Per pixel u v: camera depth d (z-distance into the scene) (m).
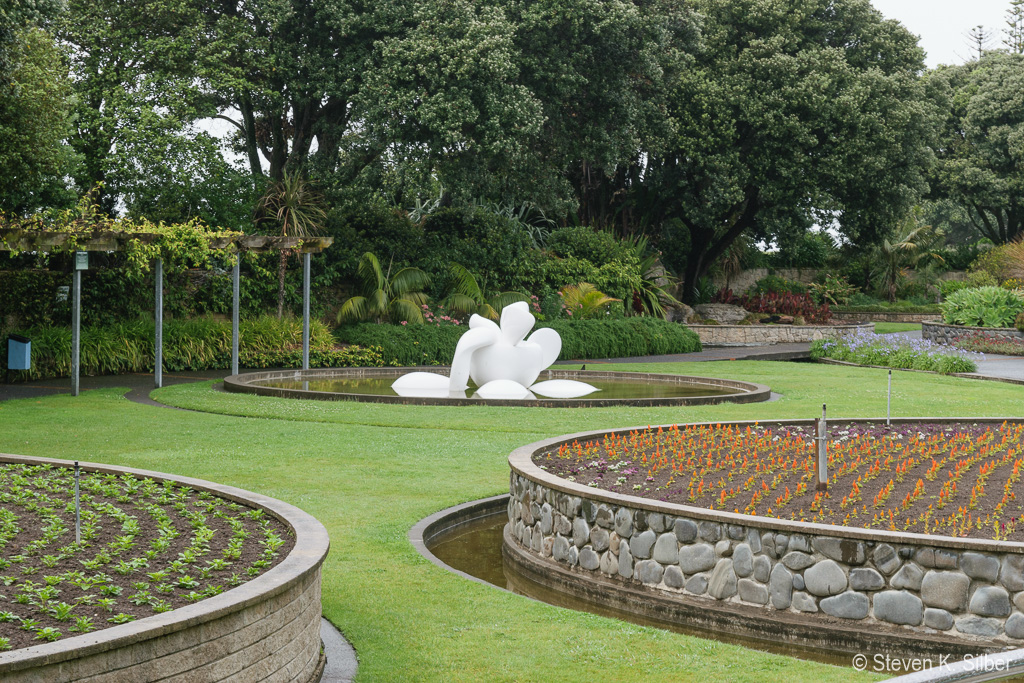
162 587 4.43
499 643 5.09
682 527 6.00
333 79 26.28
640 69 29.23
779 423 10.55
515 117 24.59
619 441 9.45
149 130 23.36
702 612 5.77
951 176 52.31
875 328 40.62
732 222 41.69
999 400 17.14
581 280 31.86
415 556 6.78
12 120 18.86
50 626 3.96
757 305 39.38
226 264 22.86
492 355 16.73
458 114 23.86
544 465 8.17
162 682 3.66
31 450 10.64
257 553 5.11
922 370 23.98
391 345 24.86
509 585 6.87
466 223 30.28
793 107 34.19
